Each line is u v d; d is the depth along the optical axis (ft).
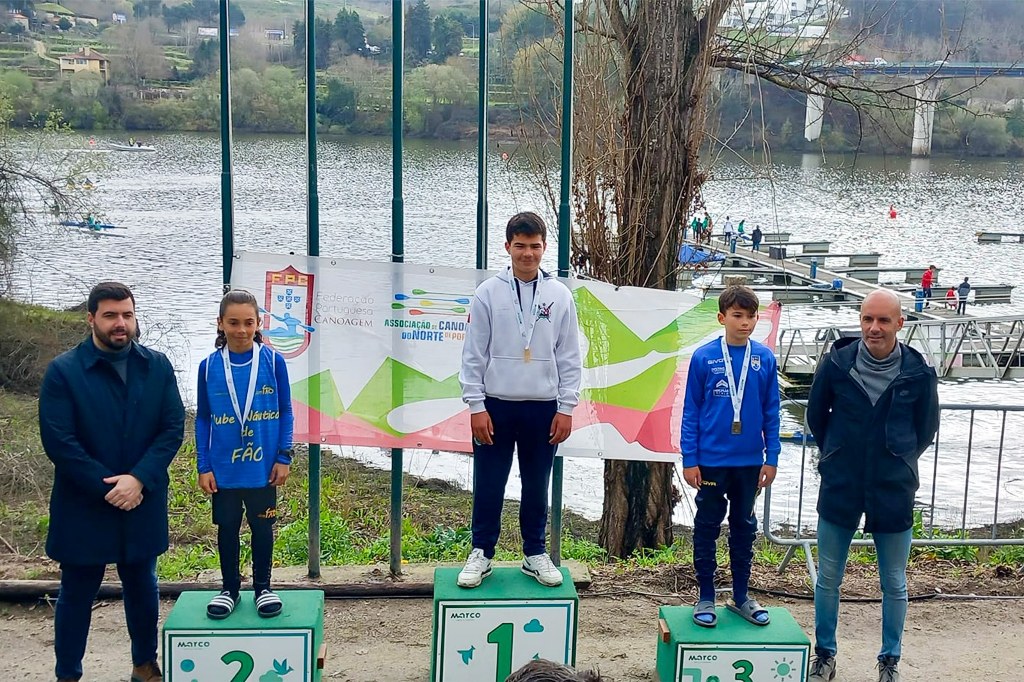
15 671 16.14
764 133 27.71
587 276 26.35
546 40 26.30
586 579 19.77
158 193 148.25
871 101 29.37
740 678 14.87
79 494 14.15
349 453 42.60
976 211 197.36
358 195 116.06
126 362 14.44
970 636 18.40
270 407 14.90
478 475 16.08
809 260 137.39
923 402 15.43
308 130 18.31
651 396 19.71
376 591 19.19
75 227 69.56
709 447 15.78
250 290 18.58
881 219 187.83
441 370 18.92
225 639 14.08
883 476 15.44
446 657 15.08
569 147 18.66
